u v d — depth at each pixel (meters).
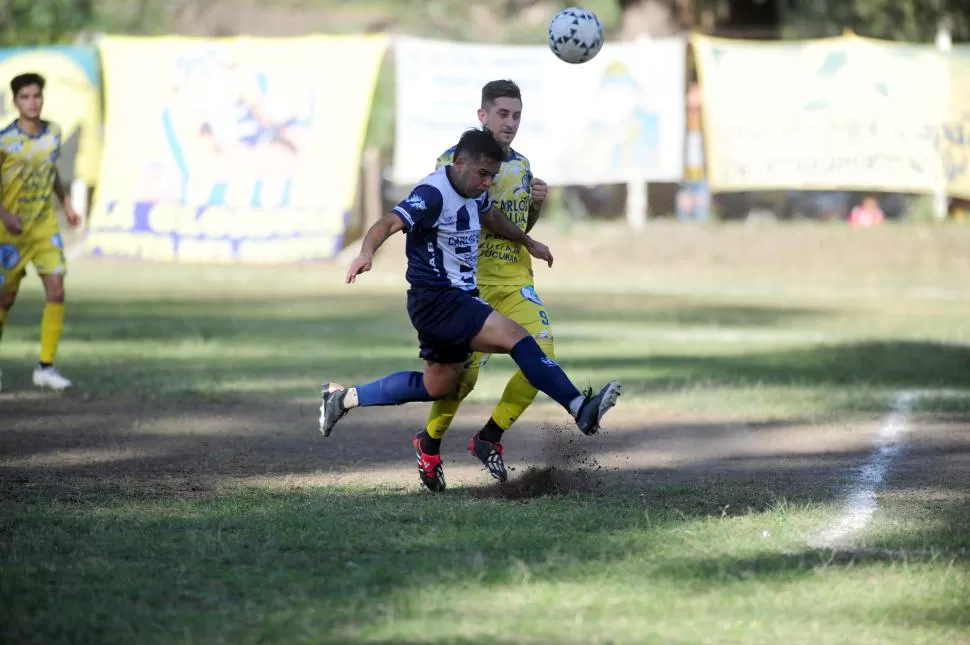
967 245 86.69
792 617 16.48
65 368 42.97
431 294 23.23
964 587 17.75
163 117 83.06
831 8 110.75
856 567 18.72
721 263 86.94
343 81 81.81
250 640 15.41
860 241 88.00
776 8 110.88
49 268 38.31
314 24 123.31
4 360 44.75
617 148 83.12
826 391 39.31
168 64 83.19
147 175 83.06
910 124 83.50
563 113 83.25
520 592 17.34
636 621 16.25
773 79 83.62
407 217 22.45
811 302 72.31
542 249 25.70
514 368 46.03
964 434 31.94
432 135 82.62
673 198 97.12
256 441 30.67
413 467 27.56
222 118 82.38
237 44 82.75
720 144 83.62
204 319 61.28
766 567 18.70
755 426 33.31
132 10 119.12
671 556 19.36
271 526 21.05
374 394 24.64
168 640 15.42
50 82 85.12
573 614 16.48
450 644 15.30
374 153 94.12
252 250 81.94
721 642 15.58
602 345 52.41
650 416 34.88
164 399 37.00
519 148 83.38
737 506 23.36
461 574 18.14
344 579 17.95
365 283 82.56
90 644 15.30
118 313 63.28
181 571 18.30
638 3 102.38
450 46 82.56
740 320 63.16
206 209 82.31
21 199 37.81
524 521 21.64
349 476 26.41
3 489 24.47
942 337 55.59
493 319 23.00
